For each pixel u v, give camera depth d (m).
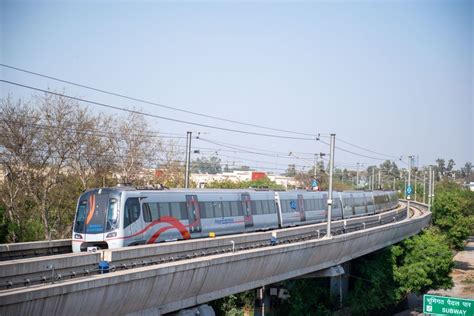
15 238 39.34
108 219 29.22
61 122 47.16
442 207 86.81
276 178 134.12
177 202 33.62
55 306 17.91
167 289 23.14
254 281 30.94
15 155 44.22
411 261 54.66
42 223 45.41
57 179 46.09
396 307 57.19
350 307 48.19
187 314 24.94
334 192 59.25
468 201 97.44
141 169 54.75
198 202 35.59
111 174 52.00
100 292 19.50
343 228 48.59
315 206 53.50
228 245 30.92
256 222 42.28
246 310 44.56
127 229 29.42
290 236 38.66
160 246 25.25
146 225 30.72
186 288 24.50
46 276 19.73
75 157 47.62
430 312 25.55
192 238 34.50
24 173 44.06
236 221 39.50
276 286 41.53
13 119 44.28
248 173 141.00
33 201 46.56
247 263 28.53
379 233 49.31
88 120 49.41
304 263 36.03
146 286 21.69
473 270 81.81
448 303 25.23
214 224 36.81
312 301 44.75
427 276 53.12
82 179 48.03
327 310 44.59
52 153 46.06
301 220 49.91
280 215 46.25
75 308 18.75
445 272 55.12
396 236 55.97
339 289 47.38
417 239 56.84
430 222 83.81
